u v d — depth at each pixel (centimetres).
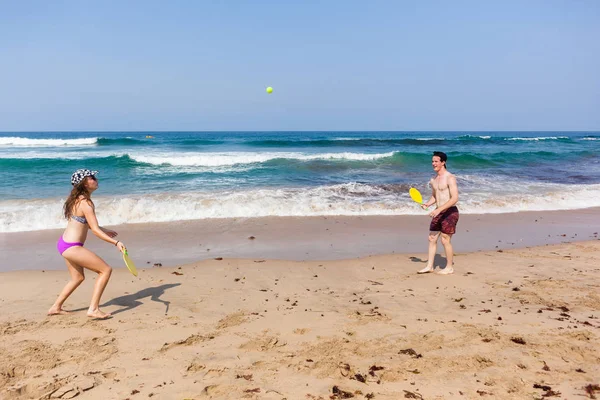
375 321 487
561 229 1045
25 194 1355
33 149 2945
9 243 879
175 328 468
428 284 632
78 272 505
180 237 934
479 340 435
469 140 4494
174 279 647
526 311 521
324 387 351
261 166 2109
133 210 1136
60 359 399
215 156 2288
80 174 496
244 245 873
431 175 1905
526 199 1376
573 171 2120
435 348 418
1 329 464
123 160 2100
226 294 583
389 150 3234
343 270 701
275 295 580
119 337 446
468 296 579
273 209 1194
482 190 1535
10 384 357
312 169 2048
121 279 646
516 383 356
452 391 344
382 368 380
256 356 404
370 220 1115
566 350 414
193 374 373
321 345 425
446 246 682
